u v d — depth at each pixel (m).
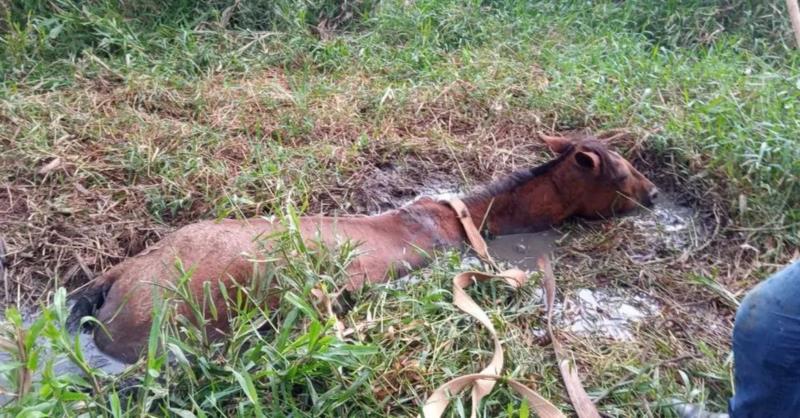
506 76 6.86
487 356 3.71
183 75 6.73
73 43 6.86
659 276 4.64
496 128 6.19
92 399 3.02
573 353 3.89
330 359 3.25
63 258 4.56
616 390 3.64
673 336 4.14
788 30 7.67
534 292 4.39
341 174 5.46
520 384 3.41
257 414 2.96
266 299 3.79
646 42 7.73
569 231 5.21
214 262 3.90
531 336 4.01
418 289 4.21
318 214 5.04
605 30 7.88
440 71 6.88
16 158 5.23
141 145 5.44
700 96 6.39
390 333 3.70
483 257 4.67
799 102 6.01
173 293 3.73
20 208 4.91
